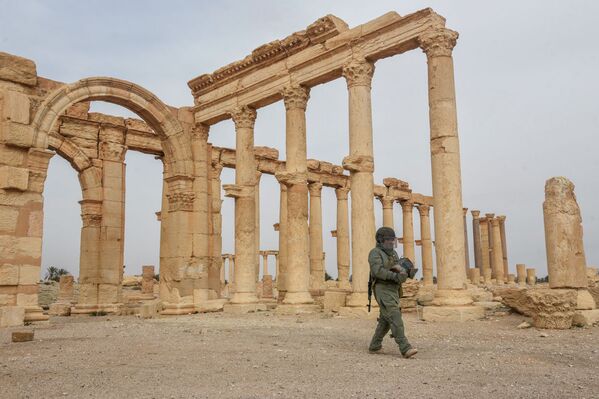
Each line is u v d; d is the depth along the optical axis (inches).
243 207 877.8
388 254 336.8
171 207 923.4
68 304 1033.5
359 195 712.4
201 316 794.2
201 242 923.4
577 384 238.2
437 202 624.7
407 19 675.4
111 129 1031.6
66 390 242.1
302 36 800.3
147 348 395.9
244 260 864.9
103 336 497.7
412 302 731.4
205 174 952.9
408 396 216.7
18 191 653.3
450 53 655.8
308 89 837.8
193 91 989.8
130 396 227.1
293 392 228.8
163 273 921.5
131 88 868.6
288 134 817.5
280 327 551.2
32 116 691.4
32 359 343.6
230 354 354.6
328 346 388.2
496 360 309.0
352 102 733.9
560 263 516.4
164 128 923.4
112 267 1002.7
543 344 381.7
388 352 350.3
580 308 500.1
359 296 684.1
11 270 632.4
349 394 223.3
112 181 1023.6
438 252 617.9
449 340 412.5
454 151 628.4
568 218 522.6
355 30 740.0
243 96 899.4
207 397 222.1
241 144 896.9
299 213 794.2
